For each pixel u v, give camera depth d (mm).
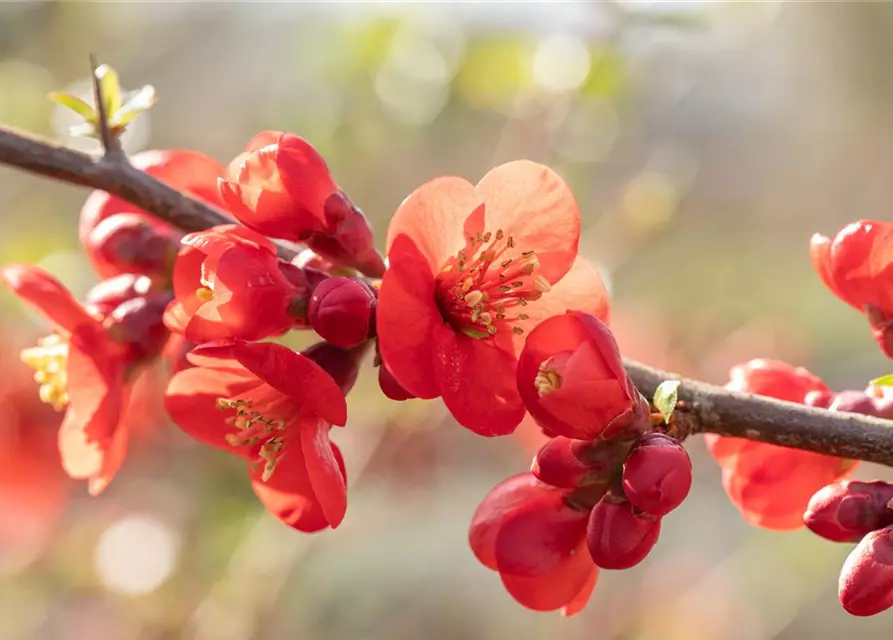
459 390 2449
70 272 6000
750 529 7488
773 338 7793
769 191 10258
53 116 6684
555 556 2695
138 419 5652
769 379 3016
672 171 7332
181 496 6445
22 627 6480
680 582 7648
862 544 2500
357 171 6719
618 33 6109
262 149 2660
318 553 7082
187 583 6270
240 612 5797
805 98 10672
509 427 2492
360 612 7188
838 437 2596
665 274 8648
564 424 2354
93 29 7789
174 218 3070
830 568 6105
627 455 2416
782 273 9336
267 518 5984
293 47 7672
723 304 8555
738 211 10109
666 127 8578
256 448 2729
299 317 2525
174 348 3314
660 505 2299
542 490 2740
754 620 6812
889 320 2785
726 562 7168
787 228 10406
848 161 10922
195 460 6363
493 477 7801
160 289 3338
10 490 5887
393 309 2334
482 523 2752
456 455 7621
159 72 9664
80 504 6617
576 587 2736
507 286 2586
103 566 6398
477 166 7125
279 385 2309
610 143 6574
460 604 7633
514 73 6461
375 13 6500
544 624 7676
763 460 3023
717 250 9336
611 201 7535
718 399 2648
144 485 6488
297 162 2625
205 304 2439
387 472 6938
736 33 6613
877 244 2746
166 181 3420
